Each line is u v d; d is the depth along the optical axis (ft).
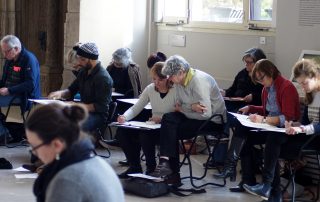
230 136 20.12
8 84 22.70
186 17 25.09
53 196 6.83
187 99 17.51
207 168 19.81
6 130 22.89
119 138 18.33
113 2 25.57
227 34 23.88
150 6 26.16
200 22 24.72
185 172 19.88
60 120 6.97
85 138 7.17
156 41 26.30
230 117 18.34
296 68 16.14
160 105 17.94
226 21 24.06
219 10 24.30
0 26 30.71
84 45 19.24
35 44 31.04
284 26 20.90
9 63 22.76
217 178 18.95
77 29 25.41
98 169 7.06
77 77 20.21
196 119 17.39
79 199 6.85
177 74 17.19
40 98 22.77
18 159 20.74
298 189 17.37
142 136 17.72
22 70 22.34
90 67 19.31
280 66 21.15
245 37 23.32
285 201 16.81
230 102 20.83
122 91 22.17
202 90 17.33
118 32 25.70
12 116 27.55
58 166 7.00
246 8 23.20
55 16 29.30
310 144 15.93
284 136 15.83
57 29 29.40
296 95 16.56
